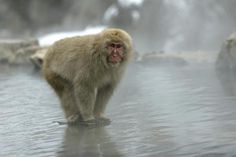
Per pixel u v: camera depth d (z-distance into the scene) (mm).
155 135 13789
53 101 20031
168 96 19250
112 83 16328
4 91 22781
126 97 19812
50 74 17031
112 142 13492
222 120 14703
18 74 28688
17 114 17891
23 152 13094
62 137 14477
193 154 11688
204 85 21109
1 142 14273
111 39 15281
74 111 16641
